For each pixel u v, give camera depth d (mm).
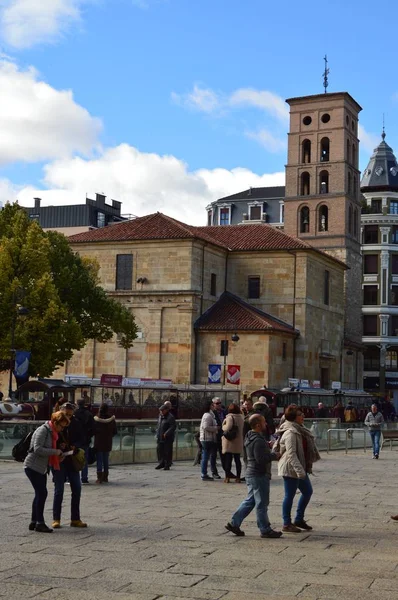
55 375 70375
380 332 106500
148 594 11867
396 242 108000
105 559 14227
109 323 60031
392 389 106500
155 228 70062
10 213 58562
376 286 107312
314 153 90875
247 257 73500
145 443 33688
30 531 16906
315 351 73938
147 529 17375
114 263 70188
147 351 68062
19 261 54094
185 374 66812
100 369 69312
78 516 17547
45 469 16891
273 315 72500
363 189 109312
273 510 20859
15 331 51969
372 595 11945
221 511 20188
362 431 46188
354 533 17422
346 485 27000
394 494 24578
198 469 31656
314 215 89938
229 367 51406
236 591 12109
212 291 71500
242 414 29312
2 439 31484
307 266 72438
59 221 116062
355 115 93375
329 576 13156
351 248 89938
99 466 25906
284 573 13336
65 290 58969
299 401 61688
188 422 35812
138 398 52938
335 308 79500
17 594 11758
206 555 14734
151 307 68312
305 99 91562
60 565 13703
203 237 69750
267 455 16812
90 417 25703
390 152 111875
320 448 44250
